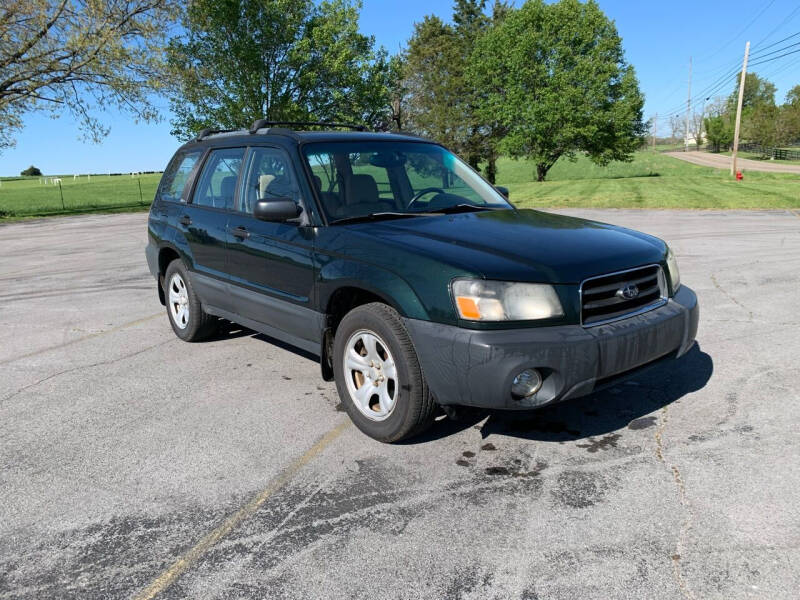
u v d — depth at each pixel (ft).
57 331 20.47
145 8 88.99
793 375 14.12
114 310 23.45
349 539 8.52
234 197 15.39
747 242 36.45
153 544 8.58
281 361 16.65
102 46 84.64
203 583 7.71
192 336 17.99
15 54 84.74
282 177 13.67
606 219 55.21
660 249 11.80
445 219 12.63
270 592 7.48
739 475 9.82
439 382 10.14
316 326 12.59
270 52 112.68
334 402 13.66
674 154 390.42
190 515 9.29
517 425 12.10
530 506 9.18
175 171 18.83
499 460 10.69
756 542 8.07
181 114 113.19
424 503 9.39
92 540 8.72
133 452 11.44
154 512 9.40
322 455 11.10
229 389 14.61
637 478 9.87
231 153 15.98
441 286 10.00
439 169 14.97
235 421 12.75
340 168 13.47
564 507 9.12
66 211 97.04
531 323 9.72
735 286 23.99
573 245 10.98
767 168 200.54
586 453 10.82
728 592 7.16
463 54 203.10
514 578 7.55
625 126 163.94
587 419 12.22
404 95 203.10
